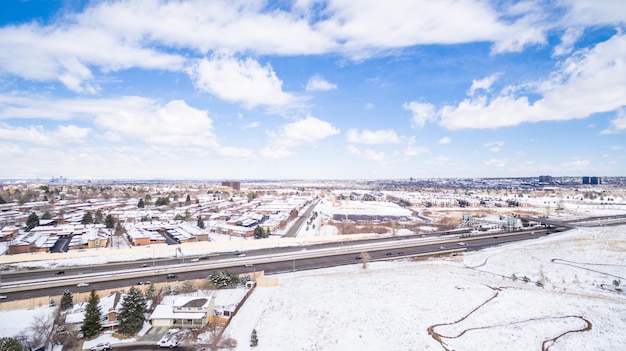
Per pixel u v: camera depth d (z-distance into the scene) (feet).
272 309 244.22
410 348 185.06
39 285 280.10
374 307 237.04
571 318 214.28
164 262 369.71
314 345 192.44
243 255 407.85
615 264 340.18
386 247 460.96
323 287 283.38
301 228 646.74
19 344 176.86
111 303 228.22
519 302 239.30
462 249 447.01
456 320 215.31
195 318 215.10
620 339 188.14
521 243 481.05
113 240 487.61
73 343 196.13
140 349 192.34
